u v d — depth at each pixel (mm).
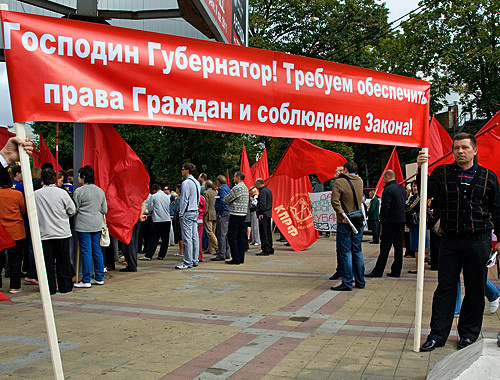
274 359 4332
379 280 8672
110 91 3396
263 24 29734
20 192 7516
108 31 3400
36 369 4113
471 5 25641
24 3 11133
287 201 12750
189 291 7656
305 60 4359
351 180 7586
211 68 3842
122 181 8688
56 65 3203
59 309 6387
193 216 10516
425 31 27141
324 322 5629
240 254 11211
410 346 4648
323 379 3838
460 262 4559
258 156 30750
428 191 4723
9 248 7664
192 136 23219
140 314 6082
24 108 3074
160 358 4395
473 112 28641
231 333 5203
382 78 4816
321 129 4465
